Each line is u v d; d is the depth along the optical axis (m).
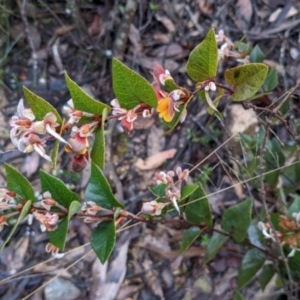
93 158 0.17
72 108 0.17
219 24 0.44
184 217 0.26
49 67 0.45
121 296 0.34
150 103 0.17
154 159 0.40
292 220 0.24
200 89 0.17
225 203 0.37
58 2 0.47
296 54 0.41
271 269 0.29
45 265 0.36
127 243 0.36
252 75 0.18
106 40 0.45
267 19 0.44
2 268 0.36
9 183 0.19
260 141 0.31
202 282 0.34
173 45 0.44
